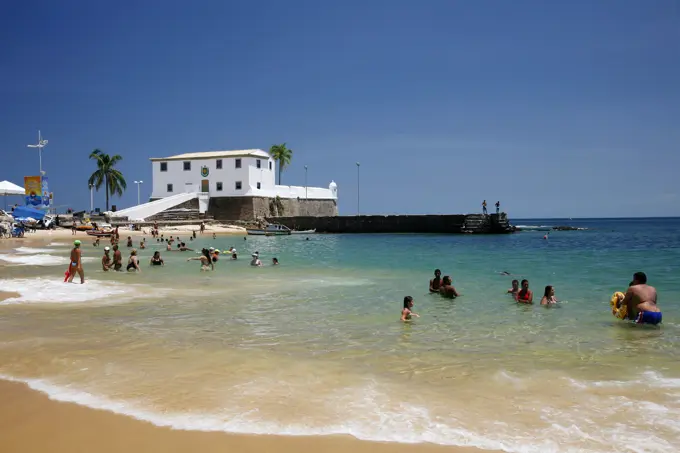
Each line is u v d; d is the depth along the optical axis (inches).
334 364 333.7
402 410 254.2
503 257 1321.4
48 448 211.3
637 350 379.6
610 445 217.8
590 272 948.6
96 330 425.4
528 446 216.5
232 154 3218.5
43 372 308.7
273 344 386.9
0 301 569.0
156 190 3356.3
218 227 2906.0
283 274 909.2
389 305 575.2
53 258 1176.8
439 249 1672.0
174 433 225.9
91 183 3277.6
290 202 3617.1
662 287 738.2
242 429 230.2
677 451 212.2
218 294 646.5
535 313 531.8
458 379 305.0
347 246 1833.2
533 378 308.0
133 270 943.7
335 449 211.9
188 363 330.6
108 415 244.7
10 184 2348.7
